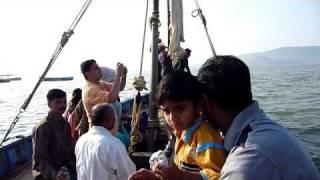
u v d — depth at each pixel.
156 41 5.59
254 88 48.31
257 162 1.29
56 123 4.14
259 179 1.27
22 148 6.09
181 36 6.64
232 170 1.31
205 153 1.61
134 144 5.27
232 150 1.42
